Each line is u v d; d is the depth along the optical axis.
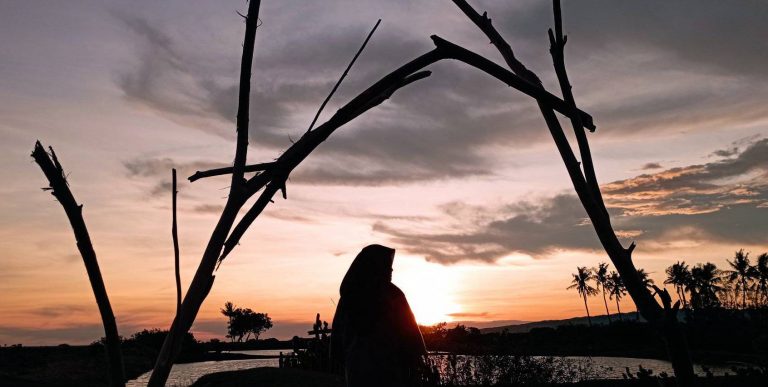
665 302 3.20
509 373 12.20
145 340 44.81
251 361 43.03
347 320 4.21
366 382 3.98
